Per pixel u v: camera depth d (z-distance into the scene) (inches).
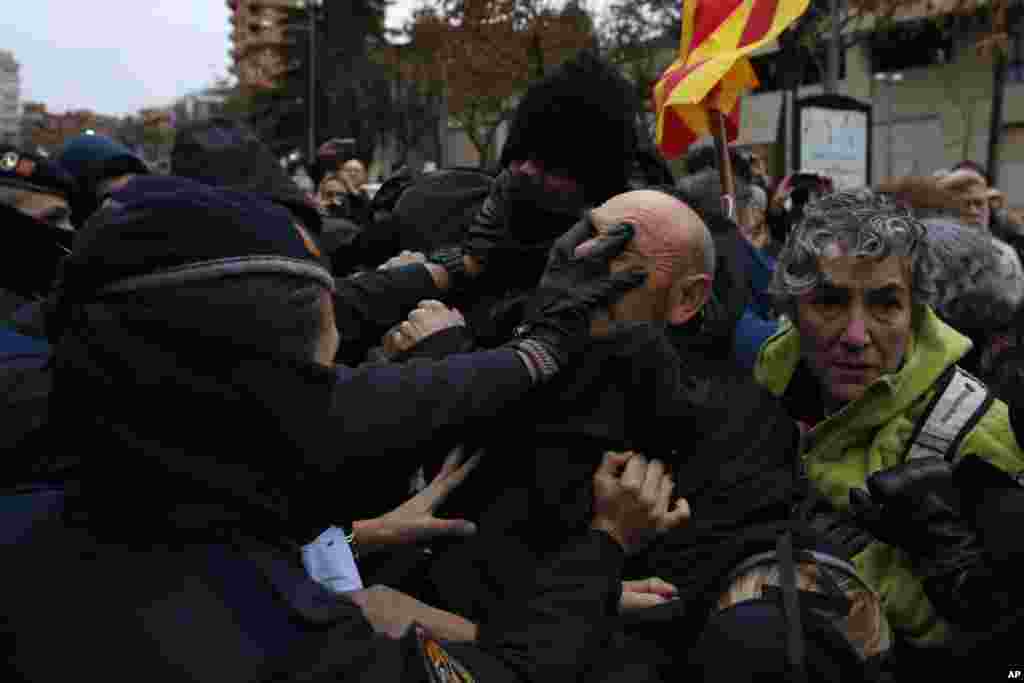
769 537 56.9
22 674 41.3
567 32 850.8
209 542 42.2
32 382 54.6
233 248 42.8
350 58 1872.5
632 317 57.5
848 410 68.1
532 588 51.5
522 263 77.5
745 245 116.4
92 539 42.8
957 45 1098.1
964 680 61.1
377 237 109.5
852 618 54.5
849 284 66.9
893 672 60.9
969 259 91.0
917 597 63.4
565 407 54.7
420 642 44.5
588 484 54.3
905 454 67.1
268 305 43.0
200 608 40.9
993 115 823.1
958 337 69.3
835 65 622.5
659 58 968.3
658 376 54.5
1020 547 57.1
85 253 42.7
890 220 66.8
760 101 1213.7
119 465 41.8
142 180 45.2
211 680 39.6
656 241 57.4
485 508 59.1
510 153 79.7
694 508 58.3
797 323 71.1
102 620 40.9
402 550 61.7
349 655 42.0
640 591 57.4
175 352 41.6
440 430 50.9
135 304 41.7
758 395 65.4
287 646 41.6
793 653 51.4
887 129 1165.7
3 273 73.1
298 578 43.3
